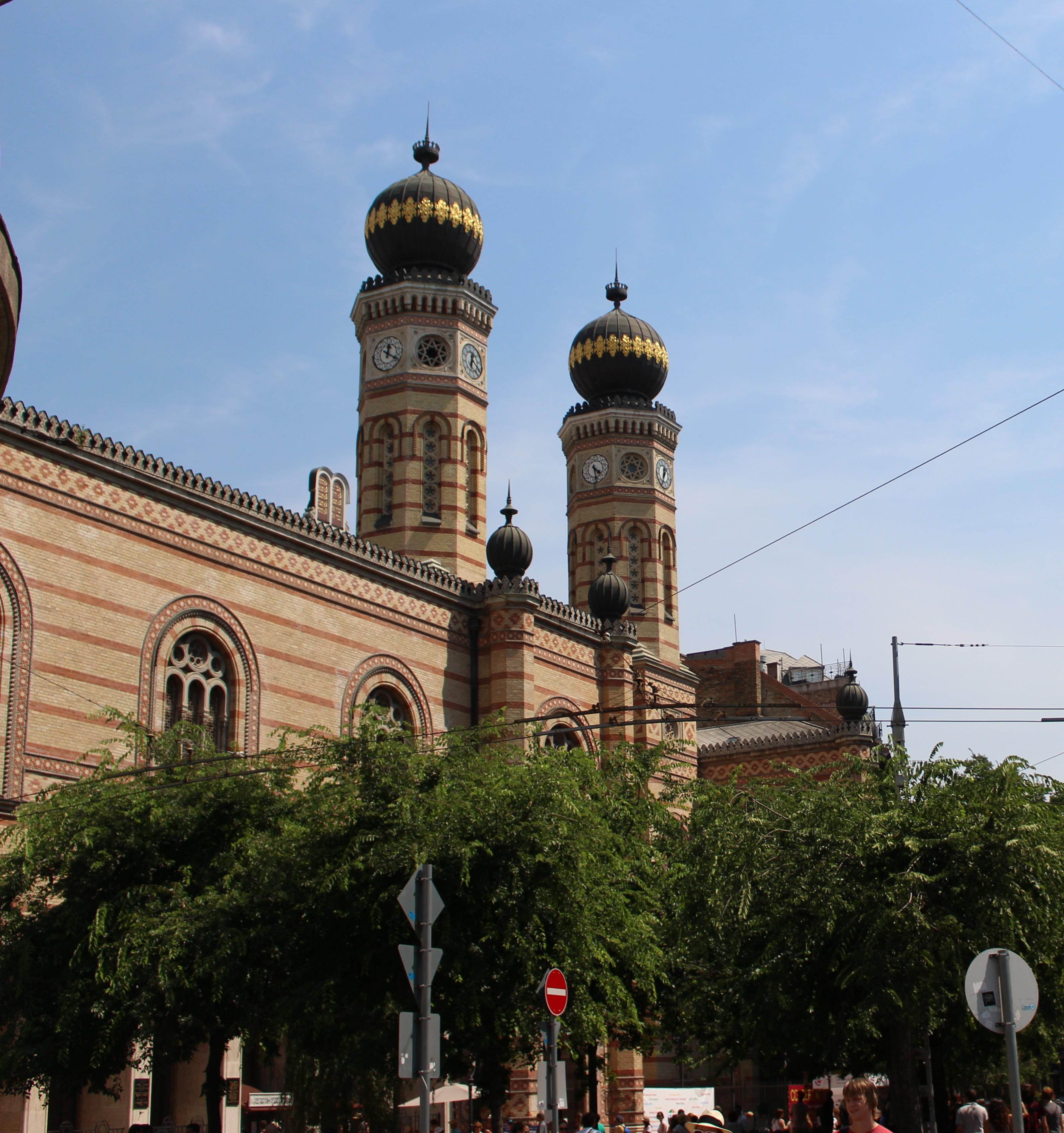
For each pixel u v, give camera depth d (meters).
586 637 53.03
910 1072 24.19
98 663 34.69
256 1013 25.50
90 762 33.78
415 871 20.30
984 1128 21.61
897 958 23.05
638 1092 48.22
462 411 54.34
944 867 23.97
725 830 26.75
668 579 65.12
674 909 31.17
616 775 36.66
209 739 30.44
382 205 55.78
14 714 32.47
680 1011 33.75
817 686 96.81
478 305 55.66
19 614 33.03
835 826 24.67
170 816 27.25
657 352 66.31
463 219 55.78
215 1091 27.06
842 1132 24.67
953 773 25.17
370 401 54.34
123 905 26.09
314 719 40.94
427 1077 18.05
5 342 16.86
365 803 26.11
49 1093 26.91
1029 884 23.34
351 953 25.66
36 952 26.42
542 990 21.59
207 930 25.17
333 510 48.72
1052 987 24.92
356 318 56.03
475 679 47.62
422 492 53.19
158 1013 25.56
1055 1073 47.41
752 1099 53.28
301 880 25.27
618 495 64.56
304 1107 25.72
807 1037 25.67
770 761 71.62
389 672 44.12
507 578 48.03
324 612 42.03
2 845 28.47
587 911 25.77
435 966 18.78
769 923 24.92
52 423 34.28
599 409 65.50
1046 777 24.95
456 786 26.59
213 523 38.66
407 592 45.38
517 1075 43.41
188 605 37.47
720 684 86.19
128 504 36.25
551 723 50.22
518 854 25.19
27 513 33.62
